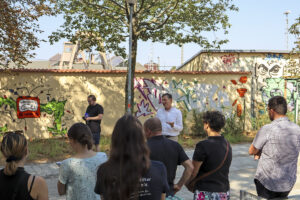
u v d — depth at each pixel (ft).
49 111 40.11
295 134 10.71
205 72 44.91
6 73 38.06
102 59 68.95
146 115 43.50
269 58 51.42
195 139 40.34
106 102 42.22
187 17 37.73
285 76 50.67
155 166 6.95
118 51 43.37
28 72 38.96
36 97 39.55
